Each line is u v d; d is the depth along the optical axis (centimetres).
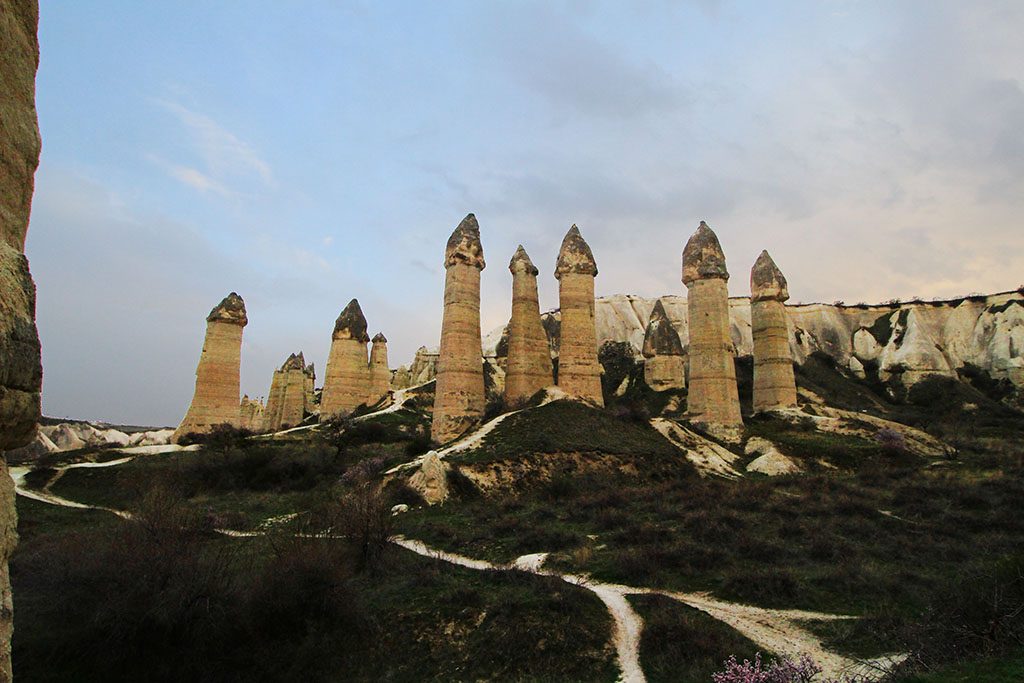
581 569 1703
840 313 9931
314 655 1289
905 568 1549
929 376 7725
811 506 2322
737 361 8119
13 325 393
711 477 3644
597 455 3606
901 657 1043
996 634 916
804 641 1192
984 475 3081
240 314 5178
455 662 1266
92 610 1256
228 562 1460
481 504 2897
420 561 1812
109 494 3453
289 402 7288
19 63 469
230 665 1256
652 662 1167
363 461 3881
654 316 8025
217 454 4125
